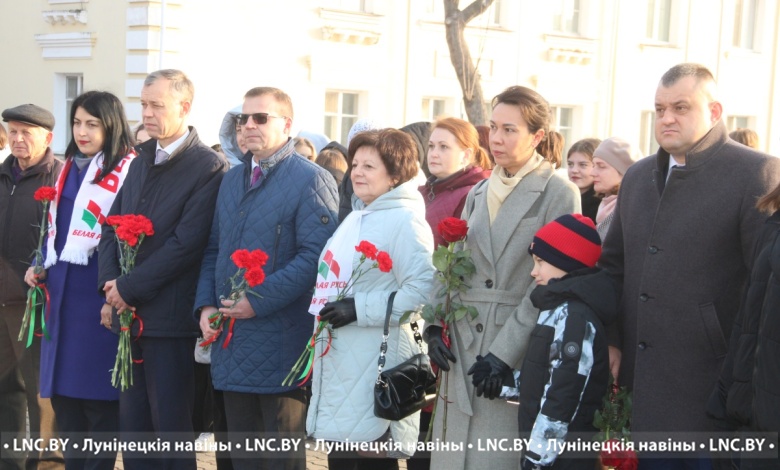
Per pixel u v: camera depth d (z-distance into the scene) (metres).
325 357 4.29
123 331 4.67
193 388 4.92
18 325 5.45
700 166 3.53
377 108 15.02
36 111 5.48
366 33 14.66
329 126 14.82
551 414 3.46
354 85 14.71
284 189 4.54
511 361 3.79
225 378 4.48
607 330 3.84
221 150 6.92
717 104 3.54
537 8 16.66
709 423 3.52
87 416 5.10
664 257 3.58
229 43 13.51
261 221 4.51
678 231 3.55
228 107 13.59
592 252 3.69
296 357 4.51
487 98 16.12
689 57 18.83
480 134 5.83
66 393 4.97
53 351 5.00
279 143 4.59
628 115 18.16
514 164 3.98
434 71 15.59
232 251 4.55
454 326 4.05
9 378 5.43
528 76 16.66
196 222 4.74
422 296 4.14
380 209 4.32
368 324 4.15
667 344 3.58
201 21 13.25
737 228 3.47
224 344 4.50
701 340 3.52
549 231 3.70
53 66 14.59
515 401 3.80
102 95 5.13
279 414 4.50
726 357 3.33
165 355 4.74
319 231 4.50
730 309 3.51
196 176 4.79
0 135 6.71
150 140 4.88
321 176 4.61
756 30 19.92
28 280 5.13
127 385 4.74
